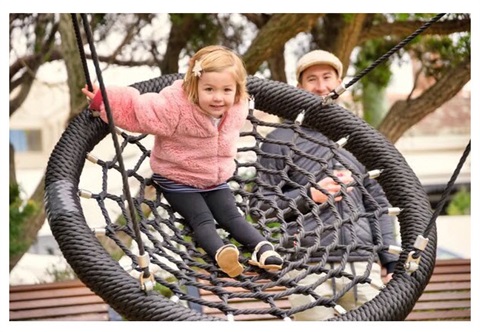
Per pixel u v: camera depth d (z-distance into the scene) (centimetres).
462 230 792
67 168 261
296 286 237
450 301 394
